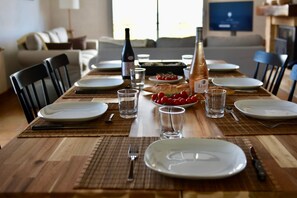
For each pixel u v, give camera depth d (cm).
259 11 721
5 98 502
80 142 121
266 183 90
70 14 807
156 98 168
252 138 123
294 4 547
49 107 157
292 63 573
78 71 503
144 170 98
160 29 815
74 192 88
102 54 462
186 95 169
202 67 177
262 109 155
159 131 132
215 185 90
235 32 789
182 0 801
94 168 100
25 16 641
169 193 87
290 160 105
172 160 103
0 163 105
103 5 803
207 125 138
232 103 170
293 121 140
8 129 369
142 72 209
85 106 160
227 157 104
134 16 810
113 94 192
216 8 789
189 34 813
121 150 113
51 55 507
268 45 712
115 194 88
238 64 467
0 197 89
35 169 101
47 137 126
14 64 592
